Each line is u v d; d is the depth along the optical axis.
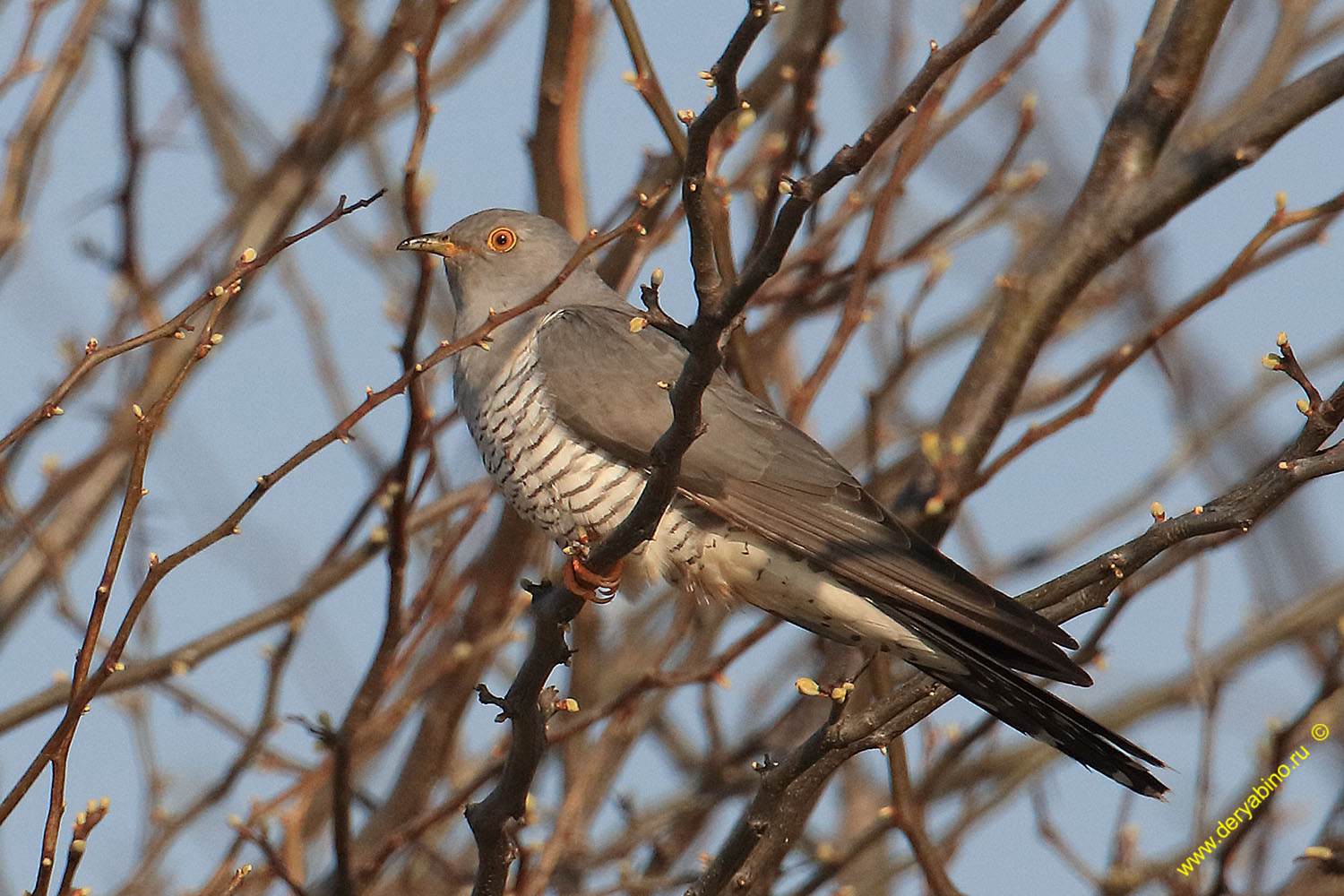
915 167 10.12
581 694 11.96
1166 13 10.23
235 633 10.43
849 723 6.97
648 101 9.55
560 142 11.08
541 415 9.06
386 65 11.46
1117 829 9.66
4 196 10.38
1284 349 6.70
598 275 10.31
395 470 9.33
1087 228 9.88
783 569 8.70
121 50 10.88
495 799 7.14
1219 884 8.58
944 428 10.04
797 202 5.84
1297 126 9.27
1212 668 12.48
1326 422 6.63
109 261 11.27
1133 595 9.59
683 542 8.84
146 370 11.44
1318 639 12.04
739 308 6.05
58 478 10.80
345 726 9.30
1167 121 9.90
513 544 10.89
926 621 8.21
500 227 10.15
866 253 9.98
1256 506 6.77
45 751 6.30
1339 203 9.05
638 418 8.89
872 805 13.41
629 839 11.43
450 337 12.38
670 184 9.88
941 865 8.67
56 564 10.51
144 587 6.45
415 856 11.30
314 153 11.77
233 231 11.80
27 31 9.98
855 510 8.73
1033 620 7.57
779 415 9.13
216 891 8.68
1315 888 8.74
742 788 11.32
